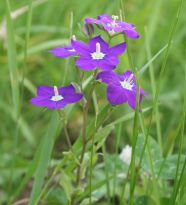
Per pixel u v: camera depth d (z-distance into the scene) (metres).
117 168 0.37
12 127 0.46
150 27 0.48
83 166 0.32
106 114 0.30
